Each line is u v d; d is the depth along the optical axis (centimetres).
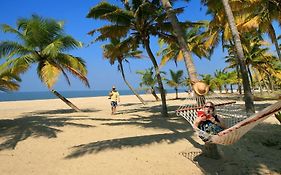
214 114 715
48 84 1869
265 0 1513
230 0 1469
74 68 2091
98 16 1681
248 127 489
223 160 774
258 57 3209
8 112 2242
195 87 782
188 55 827
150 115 1758
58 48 1880
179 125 1261
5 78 1523
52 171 720
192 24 1675
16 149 922
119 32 1708
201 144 898
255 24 1551
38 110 2431
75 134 1109
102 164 754
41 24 2002
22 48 1978
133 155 809
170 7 879
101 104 3209
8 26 1894
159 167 730
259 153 837
